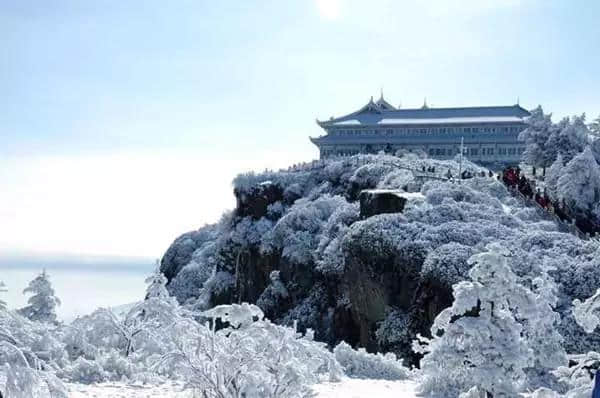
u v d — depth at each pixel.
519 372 13.87
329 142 111.12
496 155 100.69
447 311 14.33
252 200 62.91
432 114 107.44
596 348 27.17
